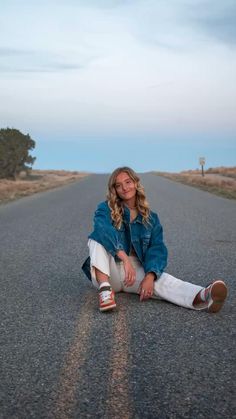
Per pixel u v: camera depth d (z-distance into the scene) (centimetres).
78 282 631
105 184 4119
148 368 343
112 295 480
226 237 1043
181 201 2081
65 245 971
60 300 539
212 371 335
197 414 277
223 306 493
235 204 1914
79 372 339
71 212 1734
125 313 475
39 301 537
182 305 486
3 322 462
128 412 281
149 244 500
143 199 490
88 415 279
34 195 2886
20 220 1498
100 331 427
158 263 492
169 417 274
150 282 490
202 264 738
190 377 326
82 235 1118
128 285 486
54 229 1245
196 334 412
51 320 464
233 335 407
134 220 493
